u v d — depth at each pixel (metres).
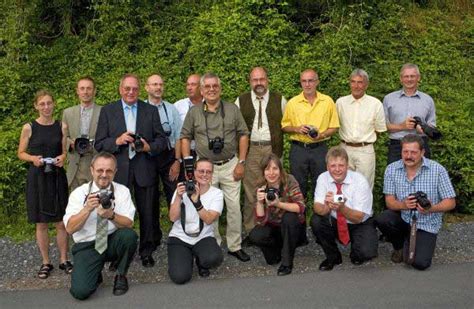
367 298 4.55
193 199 5.13
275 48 9.25
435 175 5.32
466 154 7.46
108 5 9.91
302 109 6.17
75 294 4.67
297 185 5.43
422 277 4.98
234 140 5.81
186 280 5.02
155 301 4.64
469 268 5.18
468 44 10.23
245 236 6.36
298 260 5.57
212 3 10.27
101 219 4.84
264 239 5.33
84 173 5.70
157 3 10.41
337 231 5.25
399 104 6.36
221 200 5.35
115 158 5.25
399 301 4.46
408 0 10.84
